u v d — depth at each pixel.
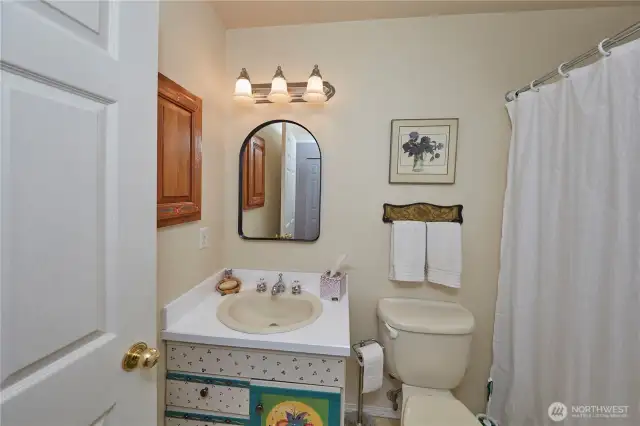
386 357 1.43
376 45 1.50
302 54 1.54
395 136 1.50
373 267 1.56
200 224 1.35
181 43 1.15
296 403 1.07
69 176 0.50
